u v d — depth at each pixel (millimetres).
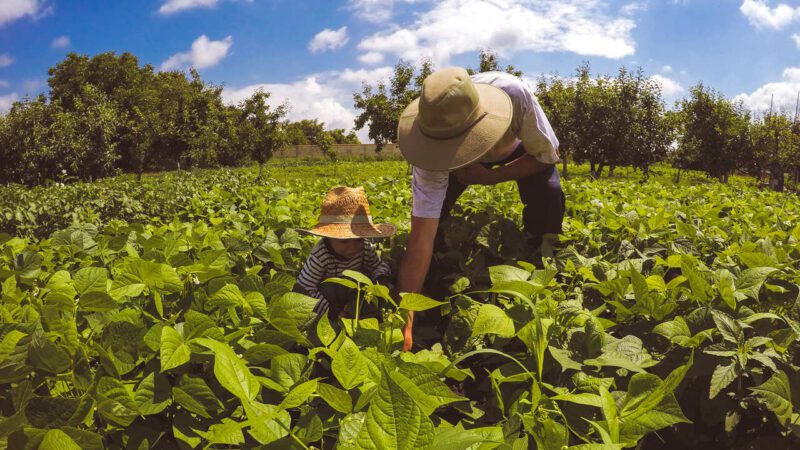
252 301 2082
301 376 1735
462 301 2734
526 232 4375
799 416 1835
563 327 2307
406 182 8570
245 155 51406
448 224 4238
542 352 1754
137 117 49562
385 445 1019
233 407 1776
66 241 3213
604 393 1577
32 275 2689
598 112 39188
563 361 1944
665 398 1654
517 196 5723
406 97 40812
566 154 41938
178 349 1645
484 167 4148
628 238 4047
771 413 2193
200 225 3900
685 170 46125
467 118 3006
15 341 1617
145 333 1812
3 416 1637
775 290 2537
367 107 41656
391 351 2082
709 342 2209
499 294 2764
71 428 1435
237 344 1963
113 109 43062
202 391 1610
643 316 2580
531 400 1824
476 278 3502
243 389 1349
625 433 1665
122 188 12164
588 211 5113
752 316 2127
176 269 2412
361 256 3354
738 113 43094
